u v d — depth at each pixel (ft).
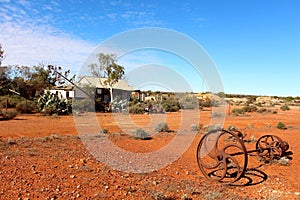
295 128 50.72
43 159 22.88
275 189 18.08
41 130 41.22
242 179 20.12
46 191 15.93
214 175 20.83
